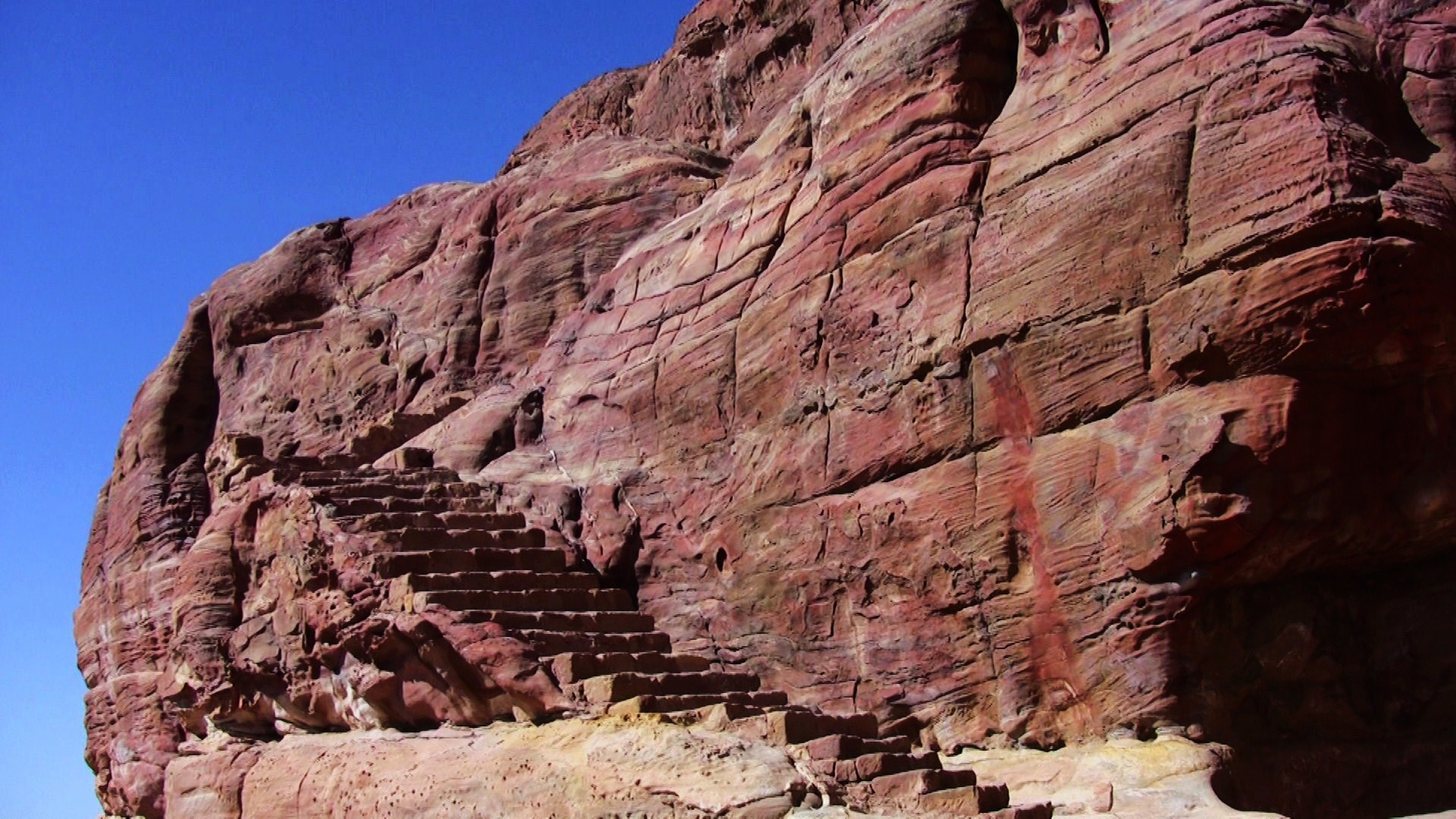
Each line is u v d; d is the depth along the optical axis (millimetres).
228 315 26938
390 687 14875
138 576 25297
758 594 15242
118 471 27969
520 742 12930
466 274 23031
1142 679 11820
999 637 12852
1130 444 12102
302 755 15891
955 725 13023
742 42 26859
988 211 13844
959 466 13453
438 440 20219
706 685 13648
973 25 14758
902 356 14133
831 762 11141
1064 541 12461
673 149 22453
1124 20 13547
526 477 18438
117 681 24828
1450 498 11938
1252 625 12406
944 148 14492
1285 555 11875
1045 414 12797
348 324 24688
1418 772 12648
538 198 22797
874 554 14023
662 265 18984
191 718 19016
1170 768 11336
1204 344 11609
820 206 15898
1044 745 12391
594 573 16719
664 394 17500
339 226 27031
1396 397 11852
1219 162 11867
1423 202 11234
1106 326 12453
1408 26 12875
